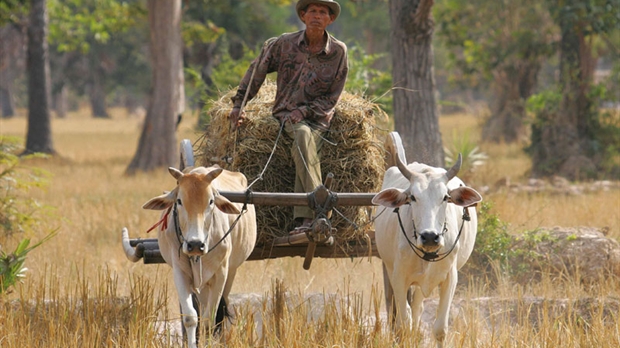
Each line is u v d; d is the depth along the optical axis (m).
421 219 10.86
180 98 43.28
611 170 38.19
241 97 13.53
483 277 16.72
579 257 16.62
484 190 28.02
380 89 32.16
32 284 15.23
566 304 13.99
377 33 82.19
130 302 13.70
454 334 12.16
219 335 12.25
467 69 51.88
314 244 12.62
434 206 10.88
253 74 13.51
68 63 110.75
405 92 24.84
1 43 83.62
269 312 13.03
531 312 14.07
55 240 20.72
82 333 11.73
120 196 30.34
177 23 43.06
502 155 48.50
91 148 60.53
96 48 103.06
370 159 13.61
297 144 12.91
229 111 13.89
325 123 13.40
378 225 12.70
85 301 13.01
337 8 13.27
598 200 25.72
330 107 13.48
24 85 139.88
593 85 39.22
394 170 13.09
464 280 16.83
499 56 48.84
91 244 21.22
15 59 101.62
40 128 52.69
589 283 16.22
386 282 14.03
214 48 61.16
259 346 11.62
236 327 11.89
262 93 14.60
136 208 26.16
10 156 20.83
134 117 128.25
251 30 63.03
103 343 11.76
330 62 13.55
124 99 167.25
